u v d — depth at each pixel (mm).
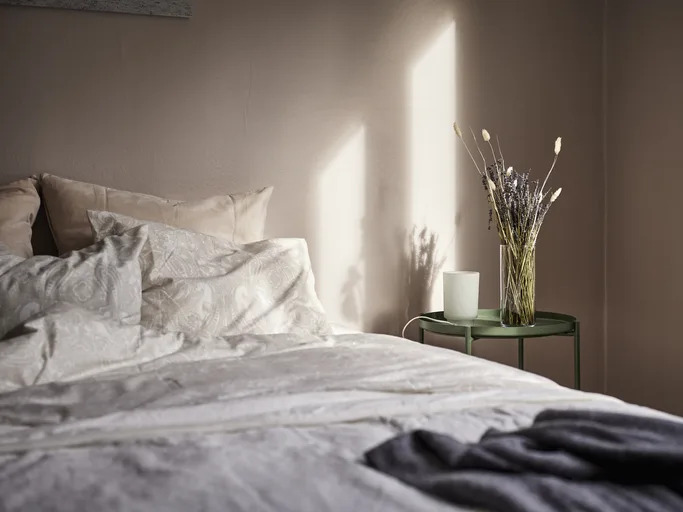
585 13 3828
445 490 1188
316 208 3287
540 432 1342
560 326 3131
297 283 2738
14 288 2162
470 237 3605
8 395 1784
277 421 1598
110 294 2279
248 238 2971
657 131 3619
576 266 3857
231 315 2514
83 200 2781
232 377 1967
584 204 3859
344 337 2703
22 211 2695
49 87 2877
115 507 1145
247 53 3156
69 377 1996
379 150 3400
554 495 1128
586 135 3852
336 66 3311
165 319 2414
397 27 3424
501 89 3652
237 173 3152
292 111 3238
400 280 3465
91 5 2908
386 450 1372
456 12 3547
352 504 1151
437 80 3514
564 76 3789
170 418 1589
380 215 3412
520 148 3701
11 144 2838
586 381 3900
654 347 3664
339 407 1688
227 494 1182
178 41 3051
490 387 1896
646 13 3660
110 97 2959
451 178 3553
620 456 1204
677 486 1175
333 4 3301
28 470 1316
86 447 1473
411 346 2533
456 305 3244
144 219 2807
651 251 3666
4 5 2814
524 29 3697
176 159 3059
